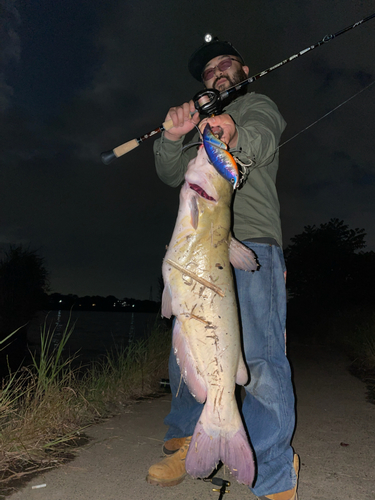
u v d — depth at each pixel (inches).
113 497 87.2
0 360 296.8
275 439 86.9
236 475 76.4
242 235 95.8
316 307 910.4
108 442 119.9
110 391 171.5
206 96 85.4
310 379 241.3
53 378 140.6
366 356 316.2
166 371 218.1
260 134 83.7
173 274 80.4
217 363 77.8
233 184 75.8
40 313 507.8
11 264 457.4
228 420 77.7
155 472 93.9
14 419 122.0
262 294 92.0
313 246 957.2
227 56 115.0
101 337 580.1
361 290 886.4
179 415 104.7
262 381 88.9
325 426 143.6
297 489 94.1
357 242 962.1
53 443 110.5
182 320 79.7
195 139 119.0
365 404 177.8
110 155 96.0
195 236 80.1
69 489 89.6
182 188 83.7
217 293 78.7
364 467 107.1
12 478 93.5
